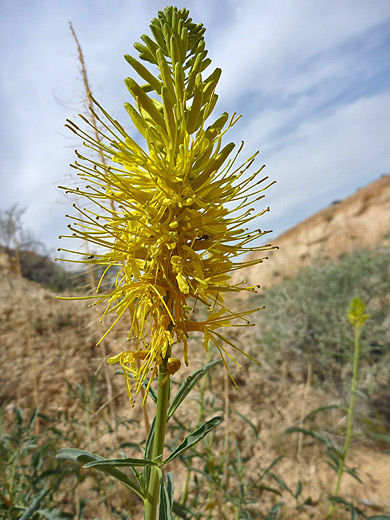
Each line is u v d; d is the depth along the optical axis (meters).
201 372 0.11
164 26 0.11
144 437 0.27
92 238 0.09
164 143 0.10
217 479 0.20
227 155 0.10
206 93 0.11
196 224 0.10
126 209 0.09
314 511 0.24
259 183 0.11
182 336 0.10
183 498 0.21
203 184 0.10
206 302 0.10
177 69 0.10
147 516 0.10
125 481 0.10
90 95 0.09
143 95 0.10
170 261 0.10
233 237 0.10
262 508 0.24
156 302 0.10
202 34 0.12
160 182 0.10
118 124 0.09
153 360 0.10
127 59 0.10
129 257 0.10
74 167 0.09
